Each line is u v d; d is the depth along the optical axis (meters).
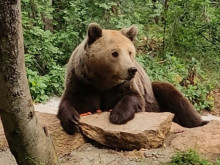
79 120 5.27
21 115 3.51
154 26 14.52
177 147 4.95
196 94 11.98
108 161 4.78
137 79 6.06
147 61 12.90
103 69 5.29
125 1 12.72
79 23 12.44
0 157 5.08
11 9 3.08
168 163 4.59
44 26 12.82
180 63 13.62
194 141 5.06
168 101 6.79
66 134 5.27
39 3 11.90
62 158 4.96
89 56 5.35
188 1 13.84
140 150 4.93
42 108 9.82
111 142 5.05
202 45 14.23
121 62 5.17
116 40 5.35
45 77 10.77
